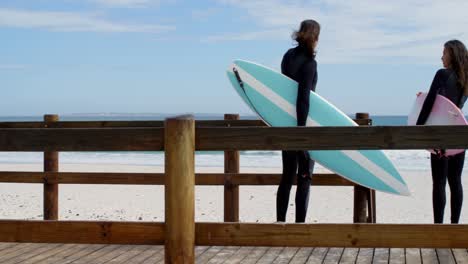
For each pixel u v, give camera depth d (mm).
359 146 3119
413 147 3094
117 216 11227
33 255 4578
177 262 3176
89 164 26750
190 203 3170
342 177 5875
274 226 3184
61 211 11820
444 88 4977
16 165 26547
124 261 4375
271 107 5332
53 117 6625
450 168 4965
